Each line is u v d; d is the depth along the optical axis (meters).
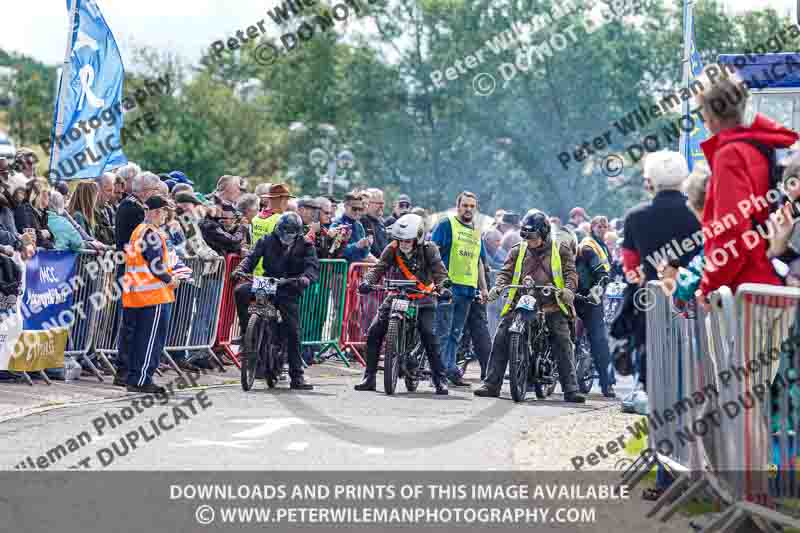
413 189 186.62
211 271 40.81
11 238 32.50
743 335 15.47
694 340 17.69
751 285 15.29
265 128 190.25
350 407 32.41
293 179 191.62
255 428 27.23
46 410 29.41
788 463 15.00
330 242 46.50
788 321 14.74
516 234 50.41
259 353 36.12
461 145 184.88
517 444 25.81
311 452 23.83
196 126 183.38
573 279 37.22
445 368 39.66
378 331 38.00
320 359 47.91
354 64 188.38
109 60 41.81
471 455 23.98
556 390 42.03
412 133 186.75
